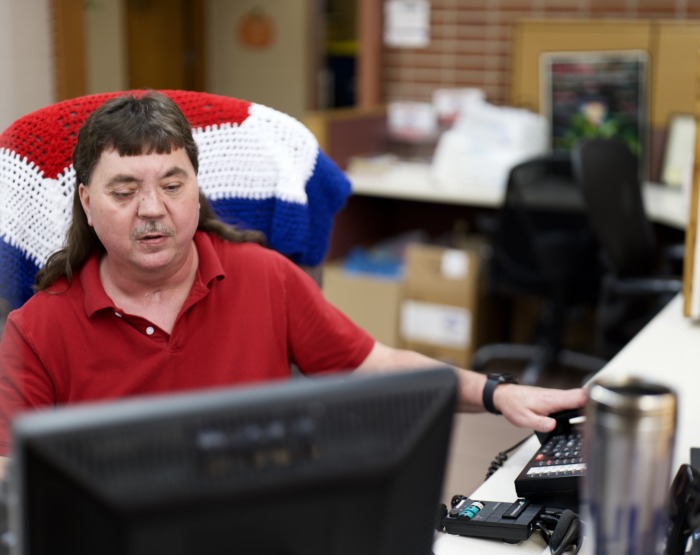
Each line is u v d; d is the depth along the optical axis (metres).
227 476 0.74
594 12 4.52
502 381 1.61
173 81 6.67
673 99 4.33
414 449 0.81
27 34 3.53
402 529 0.83
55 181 1.75
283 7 6.46
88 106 1.75
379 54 5.02
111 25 6.24
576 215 3.87
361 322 4.40
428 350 4.33
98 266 1.58
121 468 0.72
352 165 4.56
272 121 1.90
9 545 0.97
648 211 3.87
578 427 1.56
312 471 0.76
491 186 4.28
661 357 2.07
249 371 1.61
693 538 1.21
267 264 1.66
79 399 1.56
